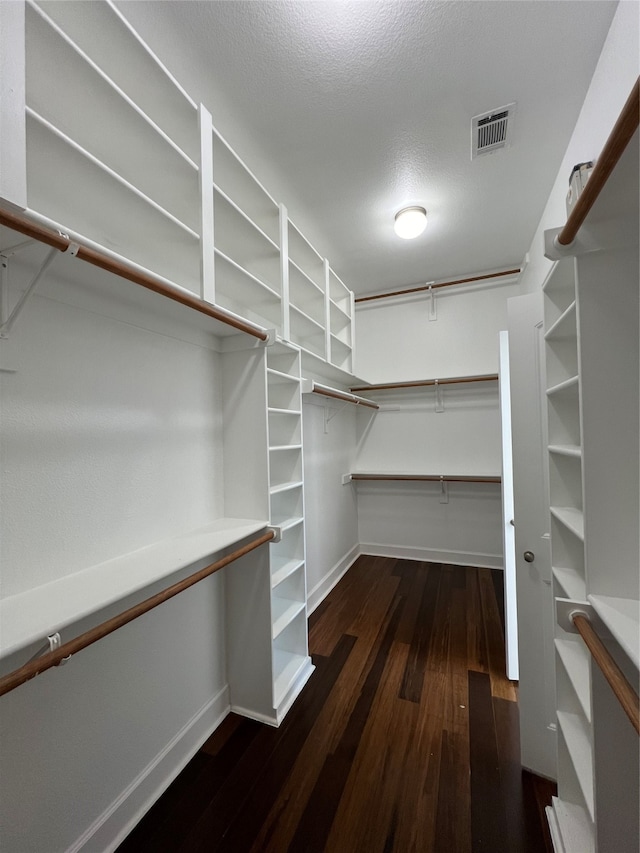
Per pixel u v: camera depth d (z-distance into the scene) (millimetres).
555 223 1999
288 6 1109
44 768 958
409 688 1837
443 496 3584
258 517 1673
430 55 1286
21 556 928
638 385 829
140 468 1295
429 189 2064
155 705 1314
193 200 1359
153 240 1260
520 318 1427
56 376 1028
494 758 1425
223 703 1678
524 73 1362
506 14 1160
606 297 850
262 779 1348
